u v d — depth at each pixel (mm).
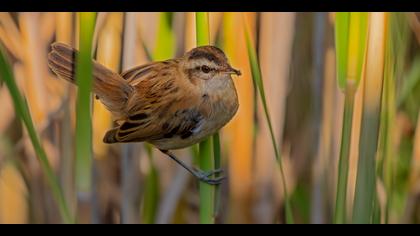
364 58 3777
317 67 3910
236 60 3875
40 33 3926
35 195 3975
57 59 3799
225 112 3816
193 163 3924
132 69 3832
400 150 3967
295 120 3980
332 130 3912
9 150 3971
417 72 3912
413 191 3957
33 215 3979
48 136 3945
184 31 3902
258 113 3936
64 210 3762
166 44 3830
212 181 3787
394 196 3932
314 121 3941
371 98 3781
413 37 3949
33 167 3967
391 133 3846
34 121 3930
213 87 3812
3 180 3977
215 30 3881
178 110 3814
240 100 3916
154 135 3822
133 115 3816
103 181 3959
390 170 3852
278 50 3920
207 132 3805
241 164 3936
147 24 3912
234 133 3930
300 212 3977
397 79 3887
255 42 3918
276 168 3951
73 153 3936
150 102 3818
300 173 3982
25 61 3926
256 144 3939
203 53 3812
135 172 3941
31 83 3928
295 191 3980
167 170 3967
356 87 3775
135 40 3869
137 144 3939
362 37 3768
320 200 3938
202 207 3787
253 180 3943
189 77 3814
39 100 3930
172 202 3953
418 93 3967
